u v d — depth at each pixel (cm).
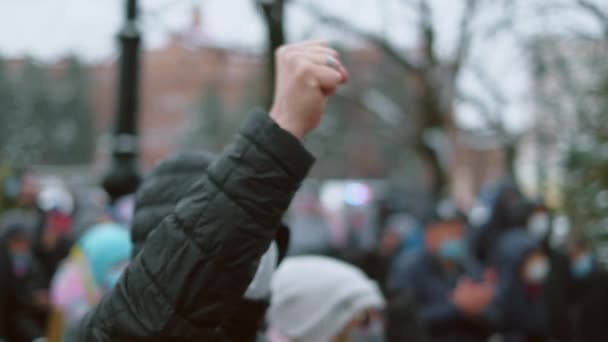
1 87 2544
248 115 199
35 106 2878
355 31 1188
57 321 508
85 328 212
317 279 338
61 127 3381
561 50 1078
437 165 1398
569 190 1149
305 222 1341
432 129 1355
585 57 1077
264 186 194
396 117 1440
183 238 195
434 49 1214
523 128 1306
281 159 194
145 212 261
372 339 344
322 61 196
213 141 3691
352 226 1448
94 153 3491
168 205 256
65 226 877
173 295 194
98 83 3531
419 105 1349
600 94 1098
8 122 2728
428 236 729
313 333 336
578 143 1146
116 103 734
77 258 497
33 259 859
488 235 1026
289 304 337
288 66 198
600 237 1122
